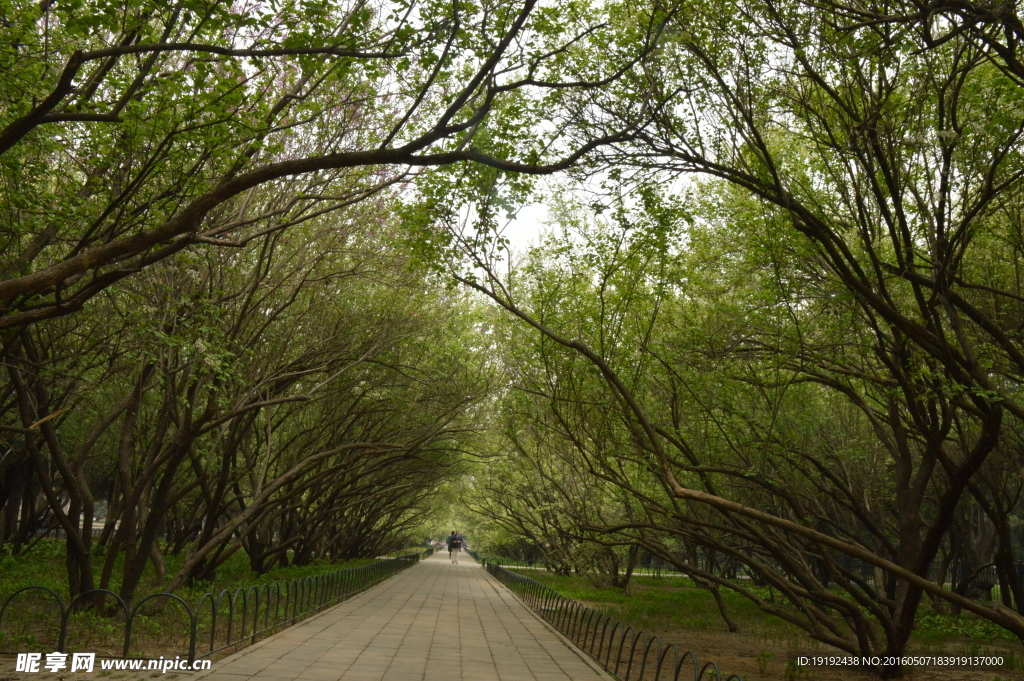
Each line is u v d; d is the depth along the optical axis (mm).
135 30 7527
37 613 13281
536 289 14086
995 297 12961
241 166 10141
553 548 32625
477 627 16922
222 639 12461
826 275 12578
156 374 14336
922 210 10938
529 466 25578
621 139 9508
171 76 8195
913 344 11953
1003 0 8383
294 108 11266
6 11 8375
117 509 26266
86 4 7492
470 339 23484
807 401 15719
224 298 13883
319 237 14984
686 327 14688
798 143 12734
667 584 38625
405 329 19281
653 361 14359
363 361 19125
